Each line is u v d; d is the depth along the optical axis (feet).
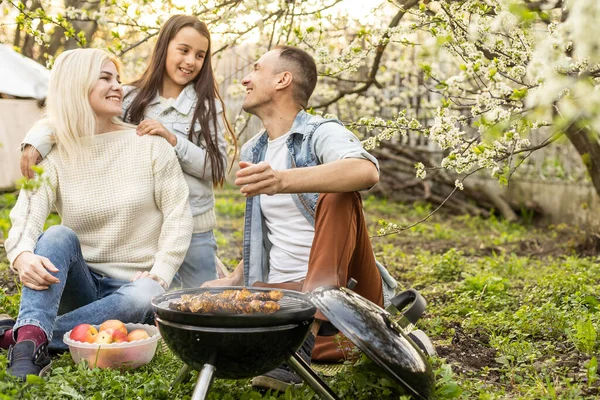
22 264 9.94
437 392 8.52
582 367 10.10
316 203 10.19
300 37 14.39
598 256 22.36
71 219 11.33
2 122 15.37
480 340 12.06
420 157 36.37
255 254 10.79
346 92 19.74
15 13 24.22
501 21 10.89
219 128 13.11
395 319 8.33
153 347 9.96
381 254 21.91
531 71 8.04
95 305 10.60
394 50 28.71
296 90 10.50
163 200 11.59
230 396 8.59
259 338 7.35
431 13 16.10
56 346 10.62
